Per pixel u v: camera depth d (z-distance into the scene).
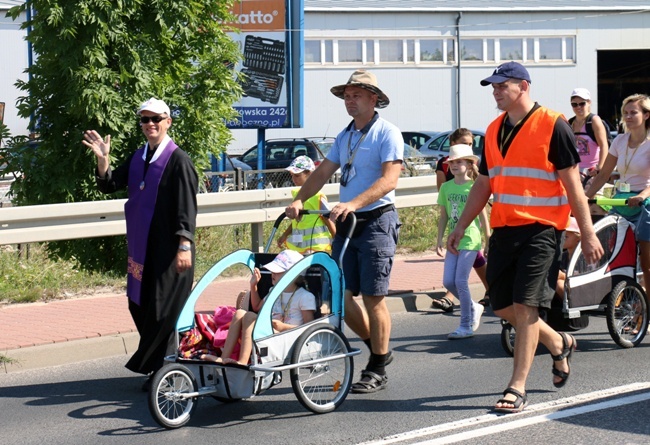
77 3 21.56
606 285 14.42
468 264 15.81
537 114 11.08
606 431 10.56
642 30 70.88
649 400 11.77
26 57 57.97
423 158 32.09
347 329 16.66
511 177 11.11
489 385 12.74
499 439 10.35
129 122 22.56
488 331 16.45
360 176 12.11
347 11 64.75
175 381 11.16
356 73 12.05
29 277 19.42
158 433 11.02
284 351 11.27
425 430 10.75
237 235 24.03
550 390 12.31
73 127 23.00
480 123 68.38
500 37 68.38
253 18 34.25
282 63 34.41
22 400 12.66
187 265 12.41
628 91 83.12
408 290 18.83
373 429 10.88
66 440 10.87
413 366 13.96
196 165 24.16
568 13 69.69
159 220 12.52
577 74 70.19
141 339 12.62
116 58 22.67
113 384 13.44
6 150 22.94
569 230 14.11
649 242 14.65
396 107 66.50
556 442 10.21
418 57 66.69
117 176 13.00
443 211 16.78
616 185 15.39
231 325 11.26
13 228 18.34
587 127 18.00
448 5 66.88
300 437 10.67
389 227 12.06
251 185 27.95
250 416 11.59
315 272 11.88
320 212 12.23
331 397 11.76
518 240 11.12
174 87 23.83
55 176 22.81
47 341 14.86
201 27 24.11
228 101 24.81
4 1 57.28
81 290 19.20
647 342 15.09
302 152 44.72
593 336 15.56
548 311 14.50
